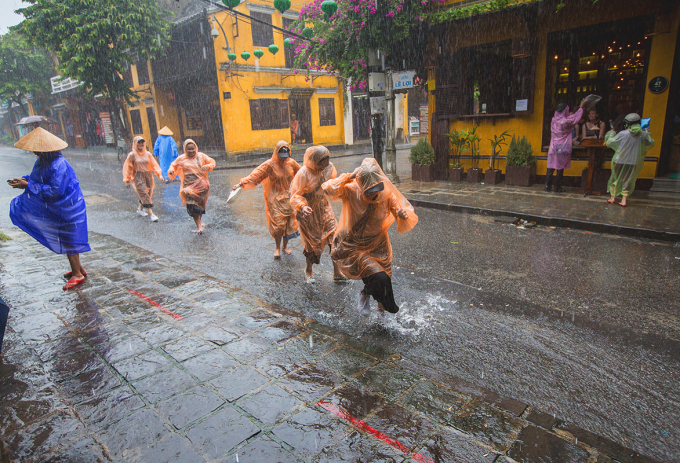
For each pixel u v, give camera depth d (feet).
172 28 67.51
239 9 63.36
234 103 65.77
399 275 17.12
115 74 65.87
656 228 21.13
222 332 12.06
